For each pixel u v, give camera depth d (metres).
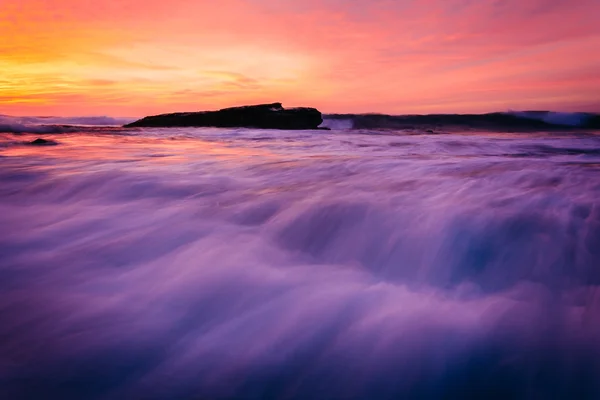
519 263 3.51
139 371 2.26
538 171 6.50
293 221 4.60
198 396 2.10
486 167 7.14
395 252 3.89
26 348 2.38
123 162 8.64
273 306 2.88
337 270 3.56
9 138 13.35
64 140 14.00
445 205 4.63
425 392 2.17
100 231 4.43
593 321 2.57
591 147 12.64
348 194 5.42
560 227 3.90
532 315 2.69
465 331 2.51
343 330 2.61
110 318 2.71
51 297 2.96
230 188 6.18
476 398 2.12
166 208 5.22
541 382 2.15
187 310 2.82
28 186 6.26
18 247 3.96
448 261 3.68
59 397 2.06
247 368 2.31
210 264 3.60
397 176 6.61
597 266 3.33
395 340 2.48
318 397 2.13
